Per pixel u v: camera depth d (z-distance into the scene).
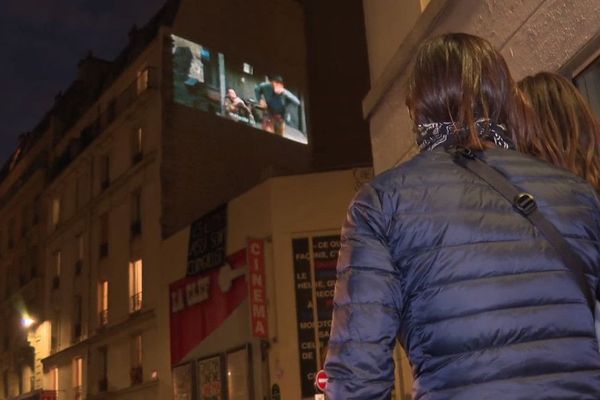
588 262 1.71
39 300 33.25
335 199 18.77
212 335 20.44
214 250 20.66
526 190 1.77
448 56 1.92
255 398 18.41
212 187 24.67
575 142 2.72
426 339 1.64
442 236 1.69
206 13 26.22
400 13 7.40
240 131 25.80
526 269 1.65
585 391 1.55
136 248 25.27
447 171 1.79
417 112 1.96
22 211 37.03
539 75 2.97
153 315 23.22
